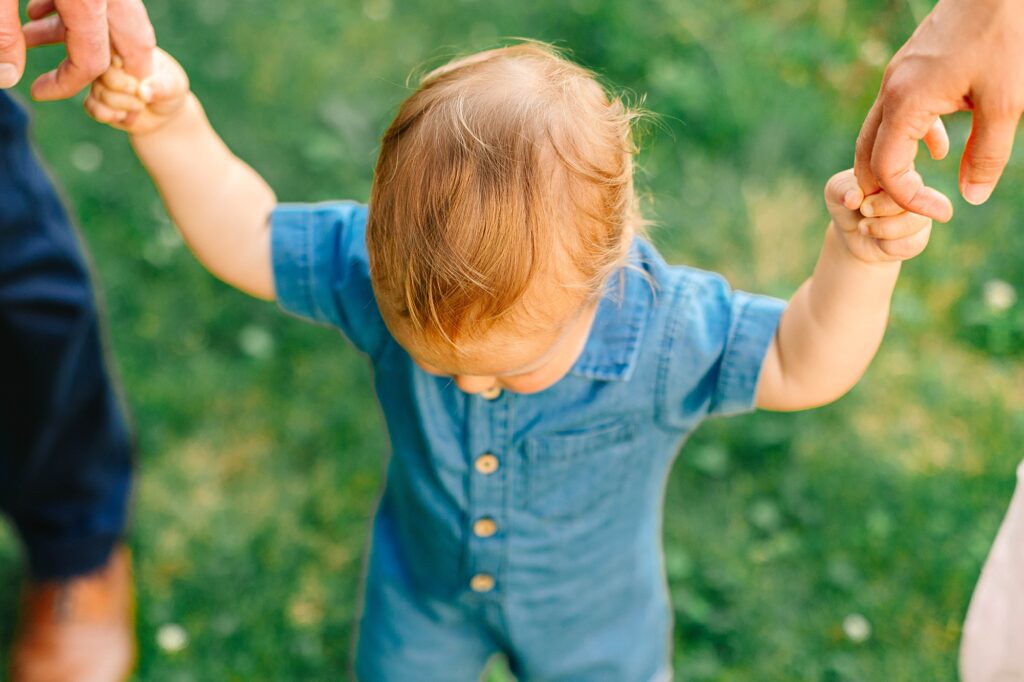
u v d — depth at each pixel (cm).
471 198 110
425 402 142
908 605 237
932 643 232
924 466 263
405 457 151
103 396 212
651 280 138
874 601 238
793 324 134
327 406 277
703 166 328
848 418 272
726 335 138
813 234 312
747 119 336
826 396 137
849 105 353
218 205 145
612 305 137
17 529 222
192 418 274
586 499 150
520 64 120
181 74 138
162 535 251
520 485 147
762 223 311
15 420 200
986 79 100
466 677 180
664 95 341
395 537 170
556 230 111
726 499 256
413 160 113
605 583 164
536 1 376
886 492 257
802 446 265
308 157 327
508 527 151
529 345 117
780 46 365
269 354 285
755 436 264
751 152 332
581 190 112
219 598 240
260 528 253
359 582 245
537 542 153
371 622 176
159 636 232
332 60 358
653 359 137
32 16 131
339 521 255
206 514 256
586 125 115
